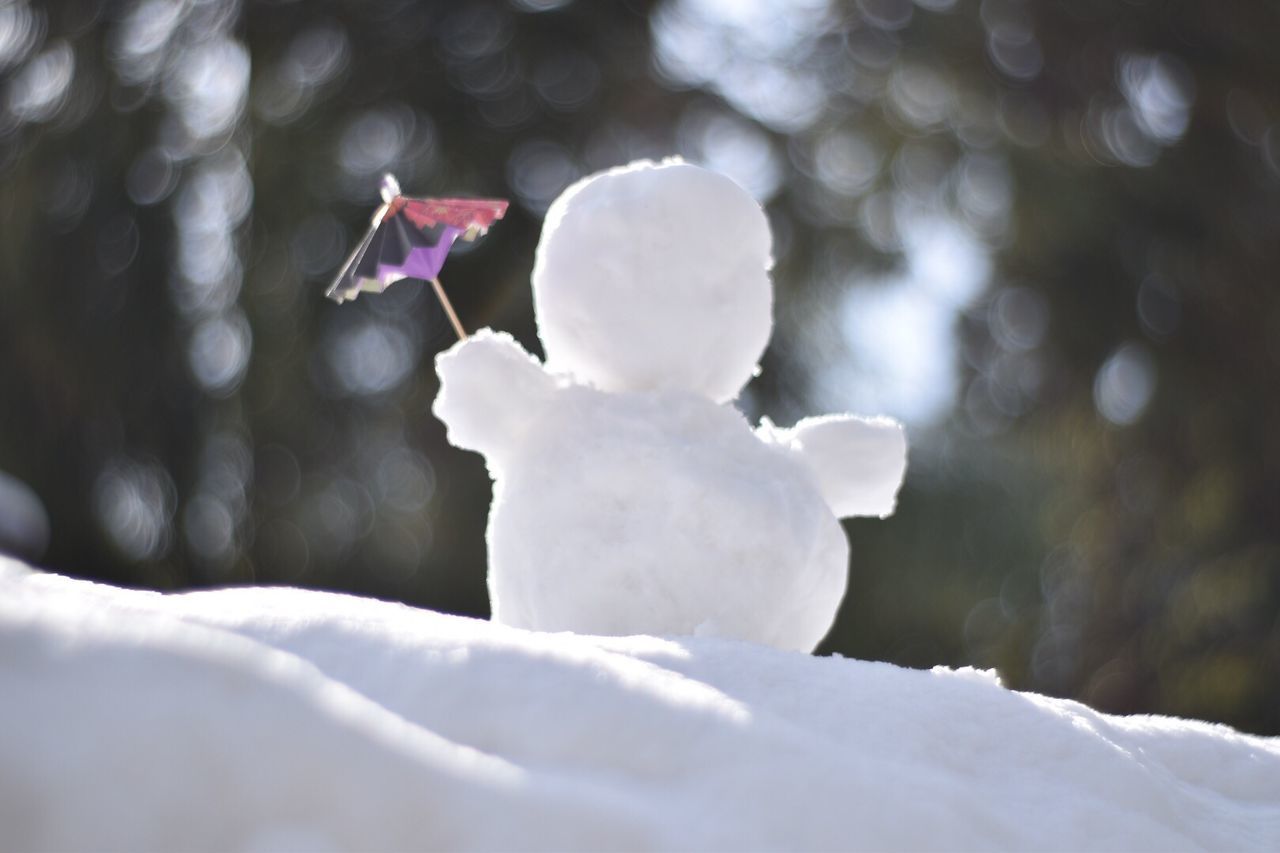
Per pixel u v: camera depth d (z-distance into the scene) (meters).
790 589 1.97
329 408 7.55
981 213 8.60
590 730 1.17
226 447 7.41
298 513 7.48
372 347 7.72
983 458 8.38
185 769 0.92
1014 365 8.42
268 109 7.55
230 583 7.33
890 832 1.16
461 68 7.83
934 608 8.04
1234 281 8.20
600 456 1.95
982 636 8.25
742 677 1.40
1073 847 1.28
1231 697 7.89
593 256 2.05
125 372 7.21
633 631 1.92
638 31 8.12
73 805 0.89
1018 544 8.23
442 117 7.70
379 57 7.67
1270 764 1.66
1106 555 8.27
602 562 1.92
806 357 8.12
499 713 1.18
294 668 1.00
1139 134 8.34
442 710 1.18
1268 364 8.16
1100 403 8.28
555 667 1.22
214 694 0.95
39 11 7.39
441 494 7.54
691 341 2.06
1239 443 8.15
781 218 8.26
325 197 7.59
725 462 1.97
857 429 2.16
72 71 7.36
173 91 7.48
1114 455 8.30
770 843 1.11
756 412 7.91
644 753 1.17
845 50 8.69
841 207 8.56
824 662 1.48
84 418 7.18
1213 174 8.21
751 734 1.19
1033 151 8.38
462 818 1.00
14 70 7.36
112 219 7.25
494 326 7.54
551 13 8.00
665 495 1.93
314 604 1.38
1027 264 8.41
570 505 1.95
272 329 7.46
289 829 0.94
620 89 8.02
